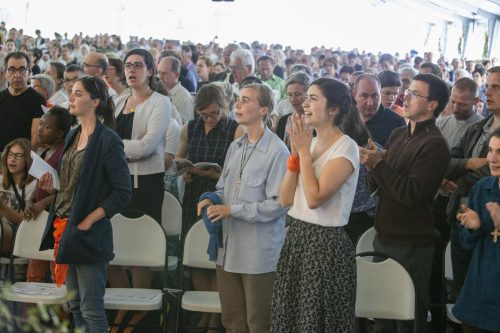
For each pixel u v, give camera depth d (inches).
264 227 153.1
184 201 200.4
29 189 203.2
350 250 132.6
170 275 216.7
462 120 201.3
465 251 161.3
